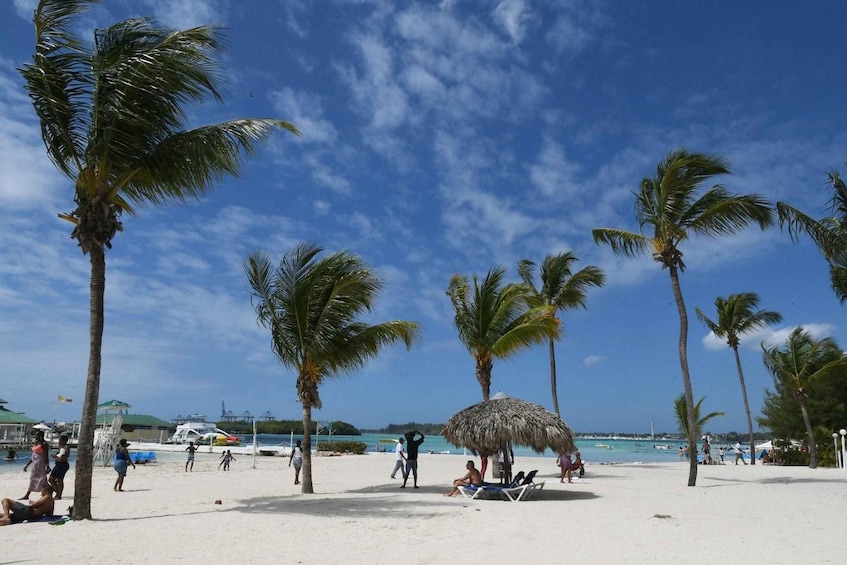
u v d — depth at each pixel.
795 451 36.34
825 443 36.56
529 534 9.98
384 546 8.86
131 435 81.06
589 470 29.23
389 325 17.77
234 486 19.78
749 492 17.34
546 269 27.03
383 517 11.85
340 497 15.93
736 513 12.76
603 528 10.64
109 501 15.08
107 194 11.68
